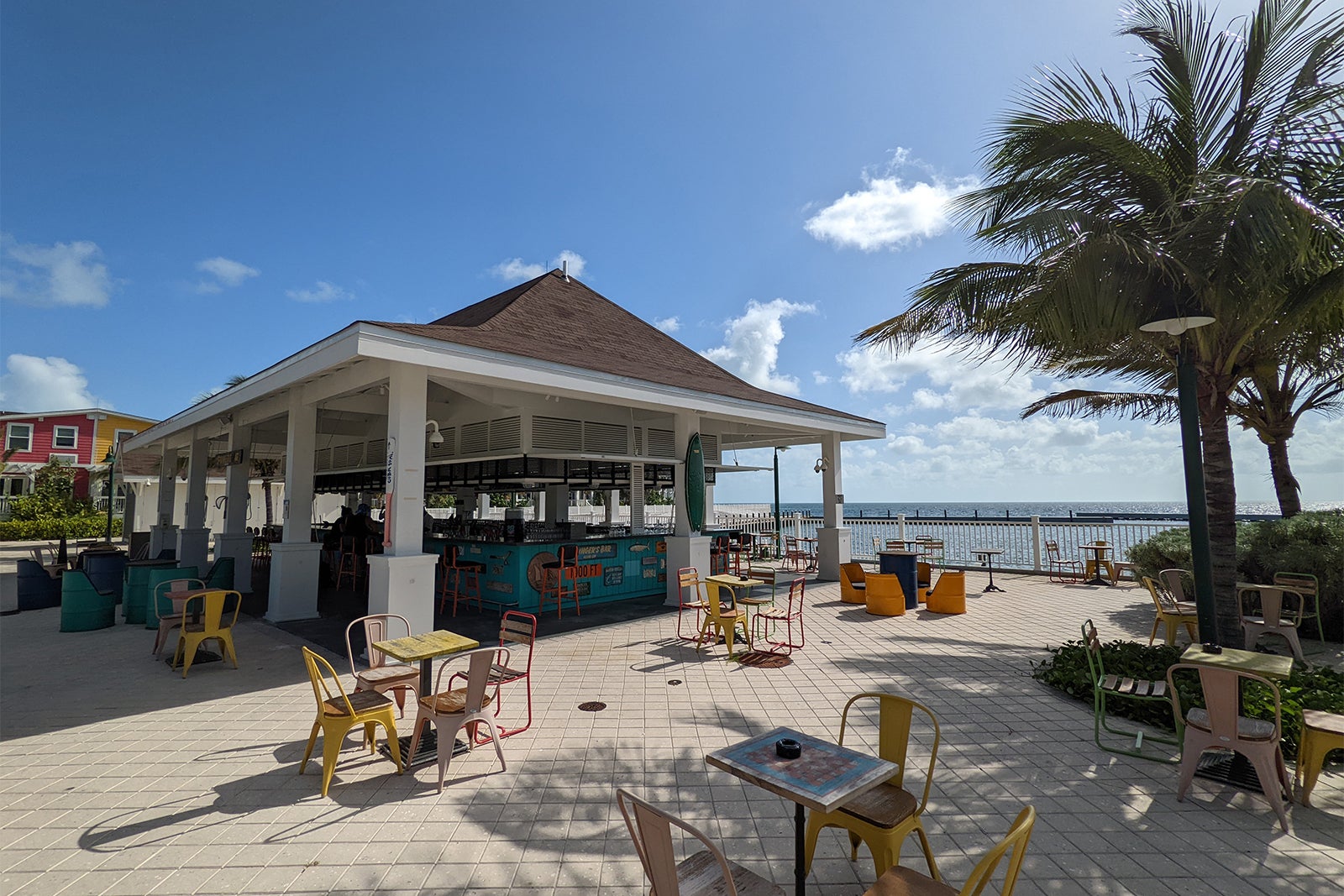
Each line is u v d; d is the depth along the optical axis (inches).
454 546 466.6
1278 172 248.5
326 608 436.1
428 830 143.5
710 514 816.3
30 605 465.1
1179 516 566.3
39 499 1101.7
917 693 246.8
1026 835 82.3
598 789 164.1
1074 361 379.9
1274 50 248.5
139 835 141.2
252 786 166.4
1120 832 141.3
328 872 126.6
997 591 524.4
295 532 392.8
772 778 103.0
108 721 218.5
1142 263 215.9
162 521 658.8
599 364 365.4
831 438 588.7
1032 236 220.2
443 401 508.1
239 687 259.3
